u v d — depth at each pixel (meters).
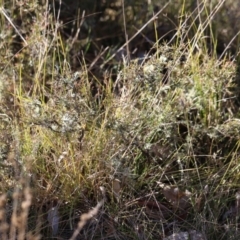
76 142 3.19
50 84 3.62
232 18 4.26
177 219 3.25
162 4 4.39
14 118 3.16
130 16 4.46
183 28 3.69
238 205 3.26
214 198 3.24
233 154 3.39
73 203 3.14
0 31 3.98
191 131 3.58
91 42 4.35
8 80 3.48
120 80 3.64
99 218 3.13
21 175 2.89
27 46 3.78
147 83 3.34
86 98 3.34
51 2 4.28
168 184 3.38
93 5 4.39
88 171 3.21
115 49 4.34
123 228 3.13
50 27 4.10
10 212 2.96
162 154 3.43
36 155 3.15
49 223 3.08
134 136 3.28
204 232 3.14
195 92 3.53
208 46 4.19
